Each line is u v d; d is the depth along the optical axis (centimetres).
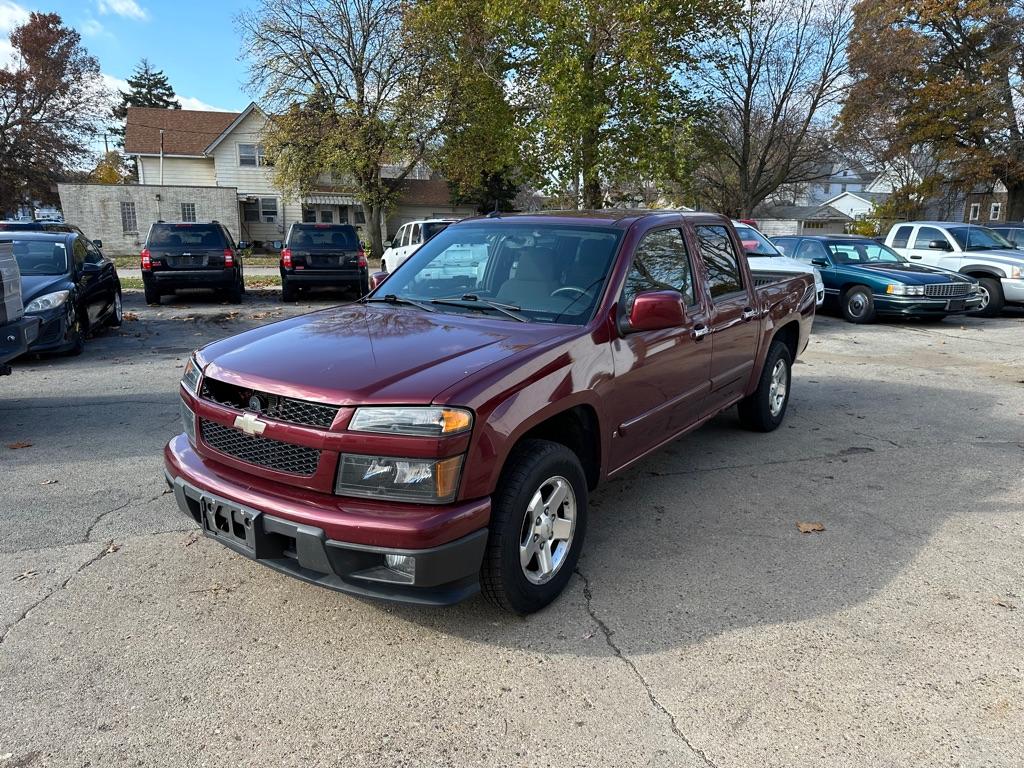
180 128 4478
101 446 548
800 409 684
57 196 4884
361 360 300
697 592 342
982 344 1079
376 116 3128
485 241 425
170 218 3794
